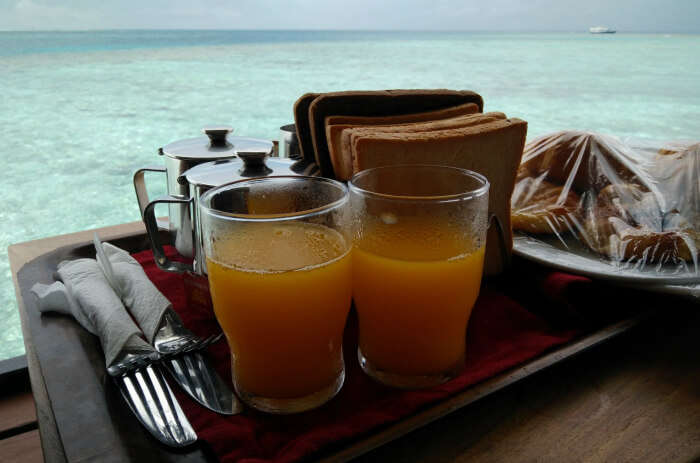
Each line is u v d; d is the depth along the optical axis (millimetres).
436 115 756
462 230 473
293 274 424
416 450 438
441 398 486
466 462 426
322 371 483
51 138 4766
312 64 12344
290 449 429
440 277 460
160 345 562
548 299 649
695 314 665
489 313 657
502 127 650
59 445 435
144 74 9805
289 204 510
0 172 3705
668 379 535
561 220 749
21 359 771
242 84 8328
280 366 460
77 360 550
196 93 7383
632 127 5328
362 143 581
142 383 503
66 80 8875
